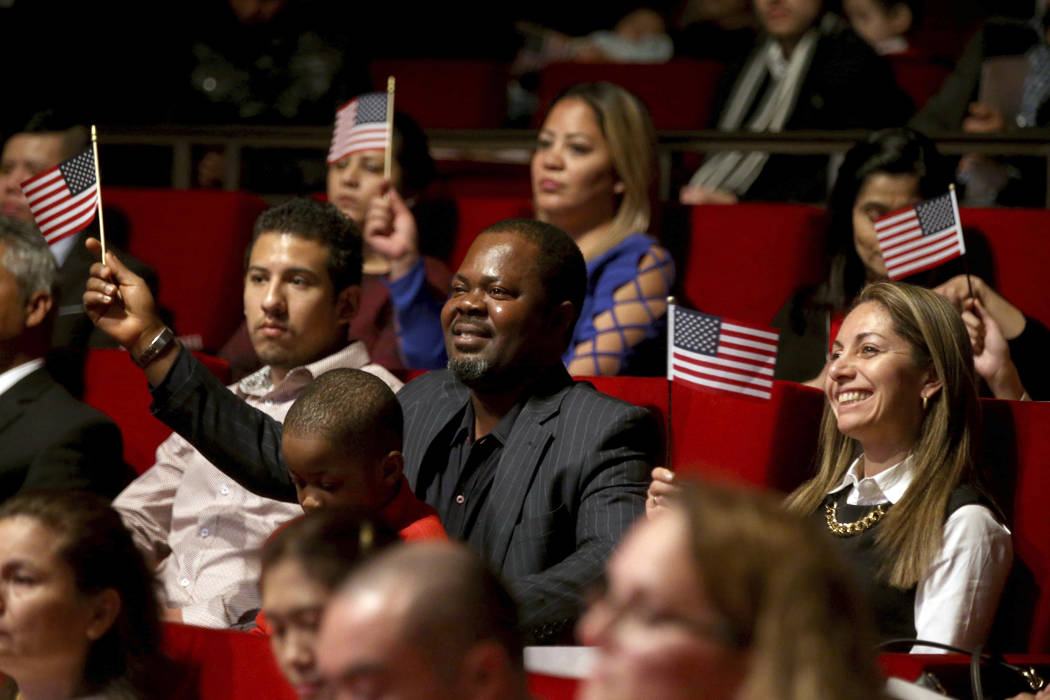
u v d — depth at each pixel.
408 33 15.79
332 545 3.61
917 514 5.89
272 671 5.00
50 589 4.86
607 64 12.88
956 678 4.97
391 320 9.18
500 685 2.76
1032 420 6.50
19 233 7.55
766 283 9.32
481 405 6.49
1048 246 8.73
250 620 6.79
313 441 5.41
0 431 7.30
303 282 7.24
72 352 8.04
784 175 10.99
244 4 12.67
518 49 15.73
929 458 6.00
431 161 9.95
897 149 8.57
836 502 6.28
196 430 6.29
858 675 2.44
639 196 9.09
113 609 4.97
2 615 4.86
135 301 6.32
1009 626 6.34
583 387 6.50
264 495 6.40
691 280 9.43
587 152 9.05
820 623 2.42
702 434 6.97
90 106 13.23
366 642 2.66
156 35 13.22
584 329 8.62
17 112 13.38
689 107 12.60
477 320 6.31
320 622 3.54
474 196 10.84
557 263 6.39
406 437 6.58
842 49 11.50
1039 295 8.72
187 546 7.07
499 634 2.80
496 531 6.16
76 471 7.26
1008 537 5.89
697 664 2.45
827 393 6.31
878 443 6.14
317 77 12.54
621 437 6.21
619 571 2.54
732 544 2.47
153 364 6.31
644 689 2.47
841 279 8.69
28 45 13.41
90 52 13.34
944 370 6.06
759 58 11.88
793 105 11.50
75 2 13.34
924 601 5.78
